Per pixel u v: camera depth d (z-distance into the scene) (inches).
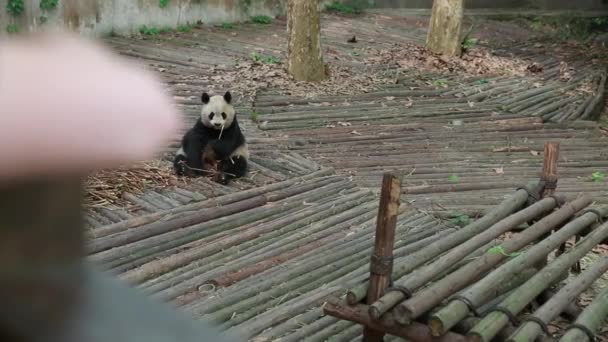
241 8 545.0
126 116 12.8
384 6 641.0
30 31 14.0
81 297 13.0
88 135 12.3
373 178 254.1
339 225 207.3
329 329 145.4
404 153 284.4
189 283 164.9
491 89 393.4
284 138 291.3
